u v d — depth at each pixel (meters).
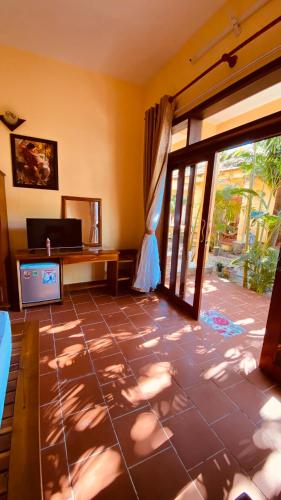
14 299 2.94
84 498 1.02
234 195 4.28
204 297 3.39
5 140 2.73
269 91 2.81
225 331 2.44
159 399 1.55
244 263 3.80
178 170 2.86
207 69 2.10
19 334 1.84
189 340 2.25
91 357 1.95
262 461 1.19
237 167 4.23
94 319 2.59
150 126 3.02
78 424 1.35
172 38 2.40
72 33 2.37
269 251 3.49
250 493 1.06
